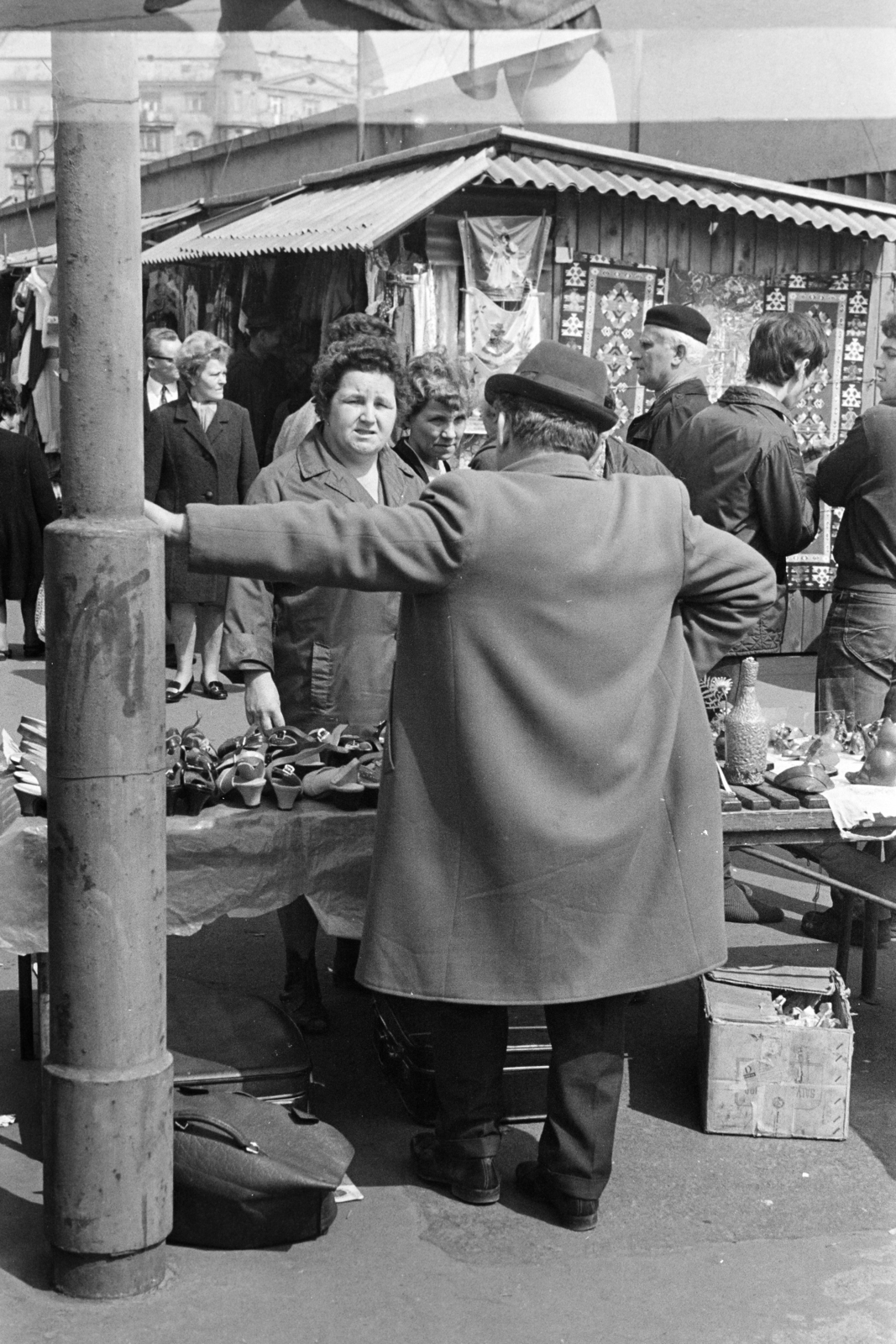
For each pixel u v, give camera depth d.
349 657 3.76
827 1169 3.30
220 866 3.13
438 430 4.45
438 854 2.81
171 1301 2.70
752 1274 2.85
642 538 2.82
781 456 4.44
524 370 2.95
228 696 8.35
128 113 2.38
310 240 7.70
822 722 4.32
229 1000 3.53
